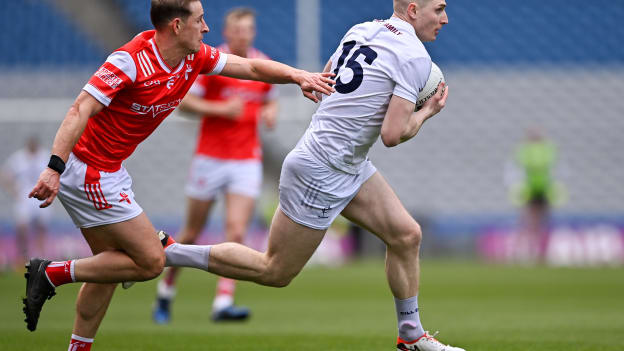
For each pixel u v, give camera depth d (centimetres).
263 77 1834
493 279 4603
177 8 1648
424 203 7088
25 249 5806
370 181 1864
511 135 7244
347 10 7469
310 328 2609
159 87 1697
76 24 7412
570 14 7731
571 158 7250
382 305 3412
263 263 1864
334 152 1781
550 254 6038
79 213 1723
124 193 1730
